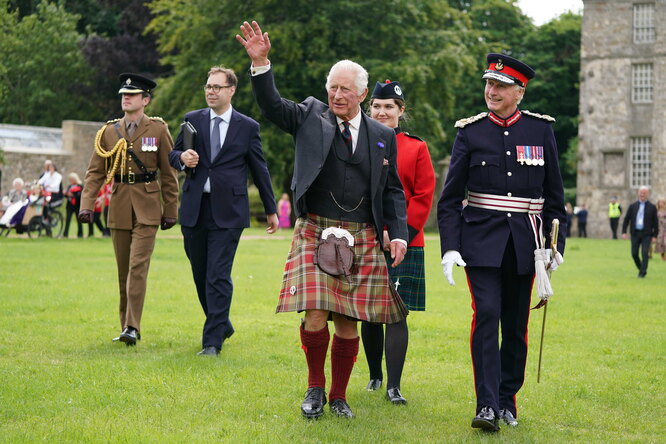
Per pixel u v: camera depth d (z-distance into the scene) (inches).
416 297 555.5
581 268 1665.8
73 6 4633.4
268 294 1041.5
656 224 1480.1
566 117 4441.4
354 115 484.4
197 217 663.1
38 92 4146.2
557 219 483.2
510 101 484.1
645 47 3612.2
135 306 686.5
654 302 1087.6
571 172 4392.2
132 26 4352.9
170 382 544.1
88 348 660.7
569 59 4527.6
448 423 474.6
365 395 539.8
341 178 476.1
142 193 697.0
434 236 2930.6
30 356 621.6
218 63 3041.3
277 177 3142.2
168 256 1605.6
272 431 440.8
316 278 459.8
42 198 2004.2
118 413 469.1
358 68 476.4
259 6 3097.9
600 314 962.1
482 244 473.7
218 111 676.1
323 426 453.4
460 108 4227.4
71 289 1021.2
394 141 495.5
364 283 473.7
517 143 480.7
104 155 698.2
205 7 3144.7
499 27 4643.2
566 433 462.3
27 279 1113.4
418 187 564.7
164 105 3216.0
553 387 575.2
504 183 478.3
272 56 3056.1
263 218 3462.1
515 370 488.7
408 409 503.5
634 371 637.3
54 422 446.6
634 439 453.4
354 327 488.4
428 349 705.0
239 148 674.2
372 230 484.7
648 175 3631.9
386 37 3166.8
